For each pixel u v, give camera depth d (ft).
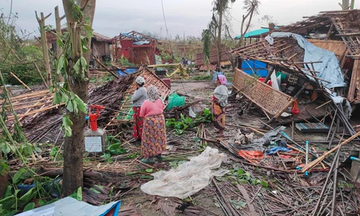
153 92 15.55
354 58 25.14
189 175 14.17
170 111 25.86
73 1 8.78
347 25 29.96
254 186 13.57
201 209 11.54
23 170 10.80
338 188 12.99
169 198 12.25
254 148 18.13
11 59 19.71
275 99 25.85
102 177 13.02
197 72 75.51
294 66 24.88
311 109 26.91
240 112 28.12
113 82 28.19
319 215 11.04
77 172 11.27
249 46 33.76
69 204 9.56
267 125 24.00
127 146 18.40
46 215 8.96
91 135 16.16
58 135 18.78
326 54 29.14
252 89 30.14
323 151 18.16
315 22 33.76
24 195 10.52
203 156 16.39
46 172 12.36
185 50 98.37
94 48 77.46
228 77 57.11
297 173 14.78
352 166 13.65
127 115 21.42
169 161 16.35
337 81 26.61
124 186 13.03
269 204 12.08
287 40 33.81
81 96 10.11
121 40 80.84
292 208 11.69
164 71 64.08
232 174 14.71
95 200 11.57
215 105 20.75
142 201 11.98
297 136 21.98
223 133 22.18
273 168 15.08
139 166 15.31
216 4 54.75
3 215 9.80
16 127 10.39
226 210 11.44
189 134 21.59
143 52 77.41
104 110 21.40
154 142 15.55
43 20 26.04
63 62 8.98
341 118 23.47
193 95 41.65
